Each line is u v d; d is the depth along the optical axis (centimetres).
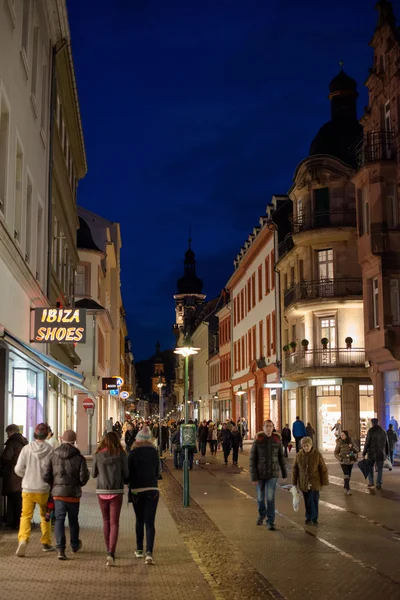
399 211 3127
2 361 1431
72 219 3428
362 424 4066
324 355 4128
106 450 1048
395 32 3183
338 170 4238
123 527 1400
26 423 1909
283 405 4744
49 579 925
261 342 5506
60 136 2716
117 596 835
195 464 3312
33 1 1892
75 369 3838
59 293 2831
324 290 4188
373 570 1000
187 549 1154
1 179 1552
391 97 3203
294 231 4438
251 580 929
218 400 7912
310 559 1077
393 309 3119
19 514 1330
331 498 1855
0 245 1466
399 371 3086
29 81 1859
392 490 2041
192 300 16500
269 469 1383
